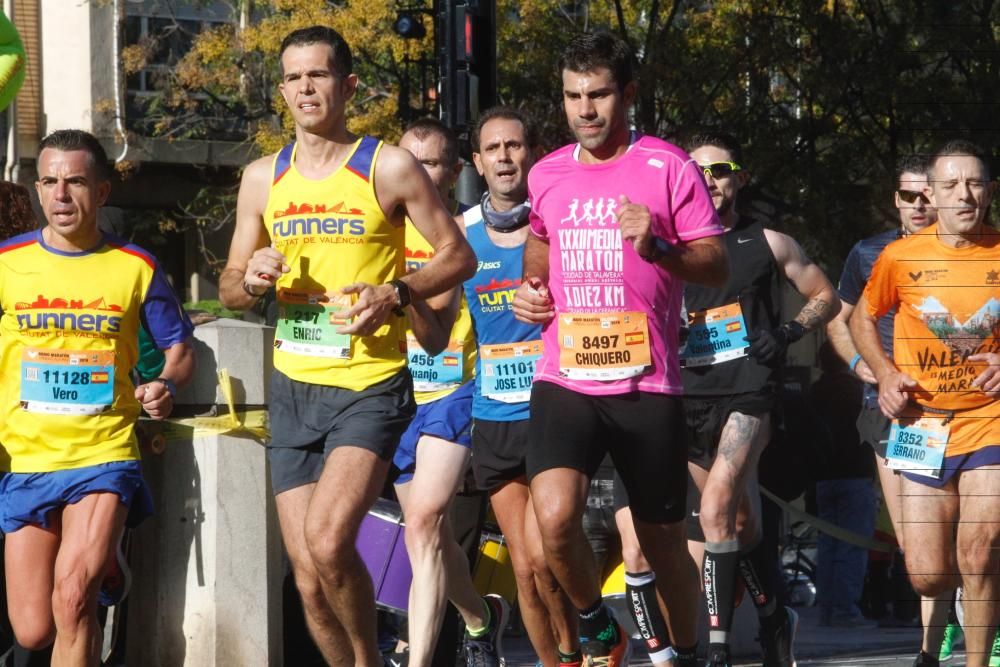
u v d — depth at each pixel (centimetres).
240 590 2169
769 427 2311
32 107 7769
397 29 4441
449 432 2081
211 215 7956
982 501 1922
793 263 2347
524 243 2117
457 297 1889
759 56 5984
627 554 2170
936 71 2684
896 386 1980
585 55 1753
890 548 2650
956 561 1989
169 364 1955
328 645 1780
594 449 1784
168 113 7950
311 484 1764
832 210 5731
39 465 1880
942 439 1955
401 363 1762
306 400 1750
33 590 1900
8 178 7650
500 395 2139
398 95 6538
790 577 4181
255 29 6856
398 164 1728
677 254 1702
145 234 8031
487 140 2138
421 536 2041
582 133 1758
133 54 7738
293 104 1725
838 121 5891
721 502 2238
